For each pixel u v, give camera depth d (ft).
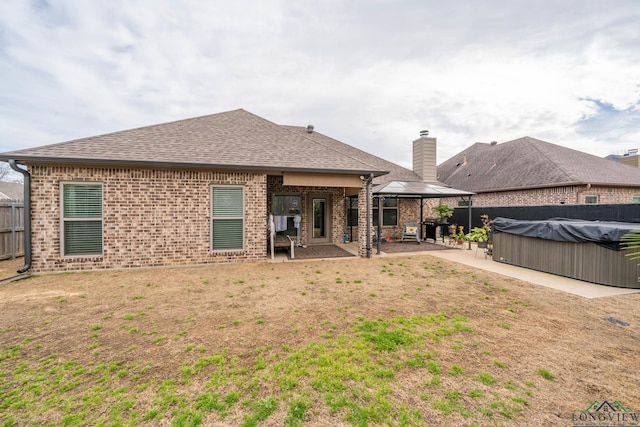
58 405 8.32
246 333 12.99
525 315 15.31
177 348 11.62
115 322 14.21
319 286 20.71
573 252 23.13
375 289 19.99
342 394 8.76
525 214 43.70
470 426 7.46
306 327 13.62
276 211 40.83
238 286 20.68
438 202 55.11
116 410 8.09
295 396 8.66
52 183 24.48
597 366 10.39
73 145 25.82
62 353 11.24
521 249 27.61
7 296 18.20
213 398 8.57
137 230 26.45
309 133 56.18
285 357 10.90
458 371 9.99
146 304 16.80
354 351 11.34
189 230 27.84
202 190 28.12
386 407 8.18
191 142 30.45
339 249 38.65
